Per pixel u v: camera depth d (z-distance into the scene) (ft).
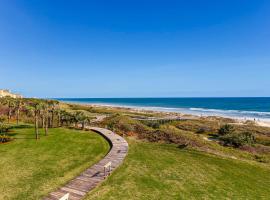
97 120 165.27
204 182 57.62
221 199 49.16
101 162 68.33
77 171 60.64
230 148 101.19
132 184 53.88
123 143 92.22
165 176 60.03
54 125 137.49
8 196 46.21
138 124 140.97
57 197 46.26
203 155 81.56
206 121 215.51
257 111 395.96
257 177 64.18
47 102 119.34
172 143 98.17
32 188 50.01
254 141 126.82
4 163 65.46
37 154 75.25
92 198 46.32
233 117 293.02
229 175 63.72
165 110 419.54
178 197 48.70
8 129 113.29
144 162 70.54
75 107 296.92
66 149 82.43
